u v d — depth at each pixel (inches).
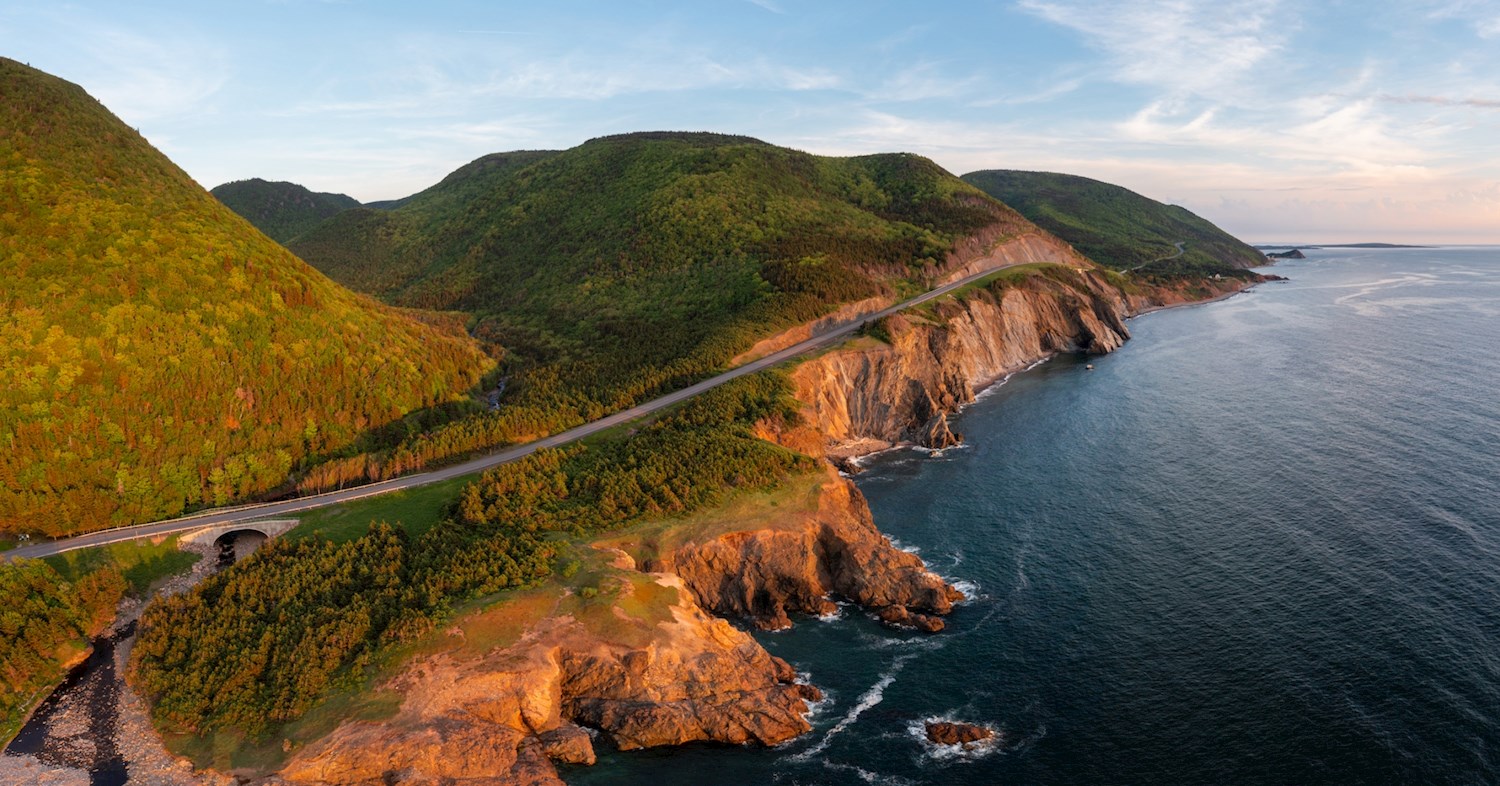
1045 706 2765.7
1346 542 3639.3
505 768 2449.6
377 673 2679.6
